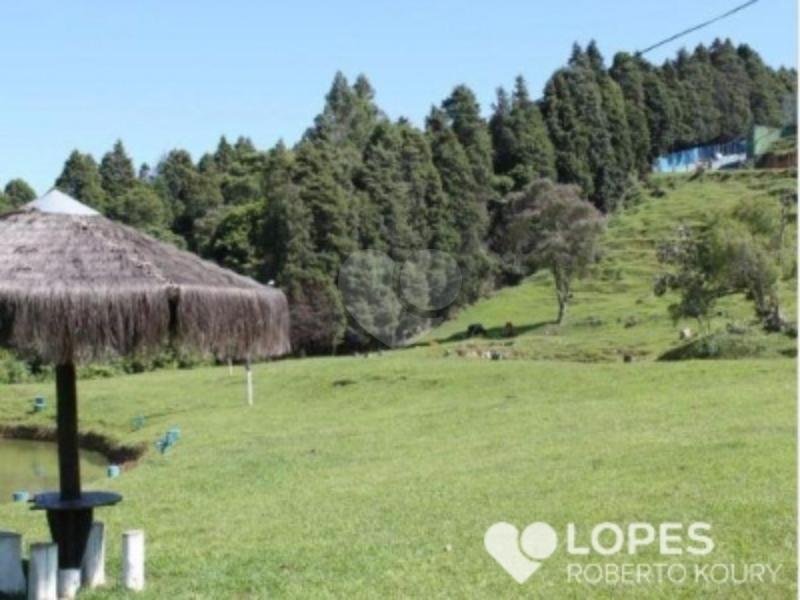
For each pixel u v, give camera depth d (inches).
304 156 2824.8
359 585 397.7
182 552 491.5
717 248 1891.0
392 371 1572.3
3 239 371.2
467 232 3233.3
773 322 1754.4
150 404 1608.0
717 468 572.4
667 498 511.5
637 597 361.1
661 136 5369.1
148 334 355.6
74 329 343.6
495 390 1320.1
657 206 4377.5
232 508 642.8
